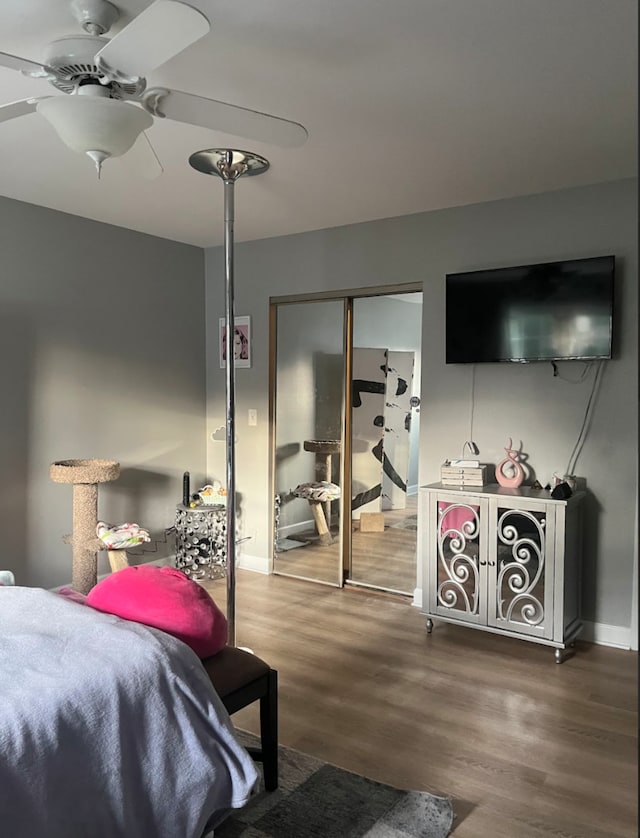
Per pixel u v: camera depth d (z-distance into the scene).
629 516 3.33
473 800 2.18
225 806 1.83
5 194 3.52
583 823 2.07
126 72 1.64
